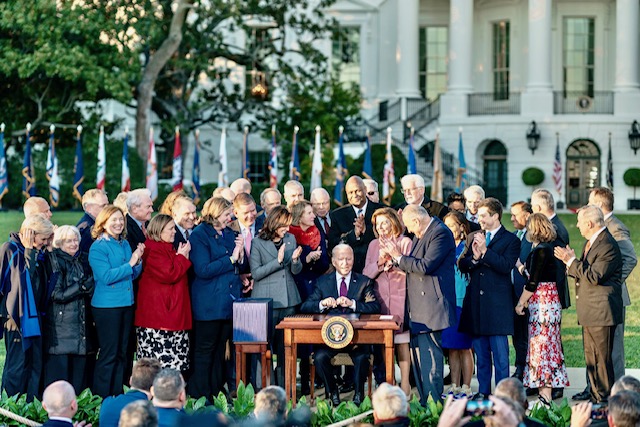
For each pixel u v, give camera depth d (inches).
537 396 494.9
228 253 475.8
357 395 458.9
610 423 297.7
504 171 2075.5
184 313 462.6
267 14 1815.9
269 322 461.1
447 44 2252.7
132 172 1646.2
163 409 330.3
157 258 458.3
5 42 1550.2
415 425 381.4
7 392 444.1
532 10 2085.4
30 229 440.5
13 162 1664.6
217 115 1830.7
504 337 470.0
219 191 543.8
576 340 666.8
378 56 2250.2
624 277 479.8
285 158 1718.8
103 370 451.5
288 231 496.1
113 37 1541.6
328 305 461.4
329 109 1786.4
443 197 1958.7
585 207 452.8
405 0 2153.1
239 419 358.0
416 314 458.3
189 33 1756.9
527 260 479.2
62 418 337.1
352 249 503.2
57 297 446.0
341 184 1232.8
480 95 2111.2
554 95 2063.2
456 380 497.7
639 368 561.9
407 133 2033.7
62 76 1520.7
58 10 1513.3
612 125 2042.3
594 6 2193.7
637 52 2094.0
